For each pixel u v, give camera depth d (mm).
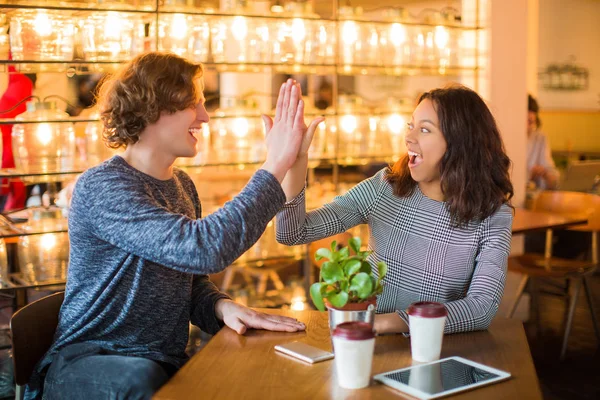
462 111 1876
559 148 9344
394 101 3875
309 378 1444
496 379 1416
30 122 2719
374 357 1570
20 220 2756
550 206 4430
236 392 1372
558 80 9445
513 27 4246
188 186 2031
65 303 1787
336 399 1332
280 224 1903
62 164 2779
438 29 3857
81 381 1581
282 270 3764
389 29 3689
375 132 3678
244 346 1660
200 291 1971
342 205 2064
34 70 2777
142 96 1740
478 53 4207
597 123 9484
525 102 4355
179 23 3086
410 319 1550
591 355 4035
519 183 4410
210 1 3178
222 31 3223
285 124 1731
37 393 1790
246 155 3279
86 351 1688
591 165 6227
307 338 1723
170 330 1830
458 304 1741
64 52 2799
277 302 3553
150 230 1615
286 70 3395
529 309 4680
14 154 2729
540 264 4102
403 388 1367
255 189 1665
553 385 3590
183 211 1871
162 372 1583
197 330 3303
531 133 5574
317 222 2002
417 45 3781
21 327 1754
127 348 1740
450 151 1871
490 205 1875
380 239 2021
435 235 1936
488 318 1756
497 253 1866
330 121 3600
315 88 4035
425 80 8867
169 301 1803
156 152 1813
